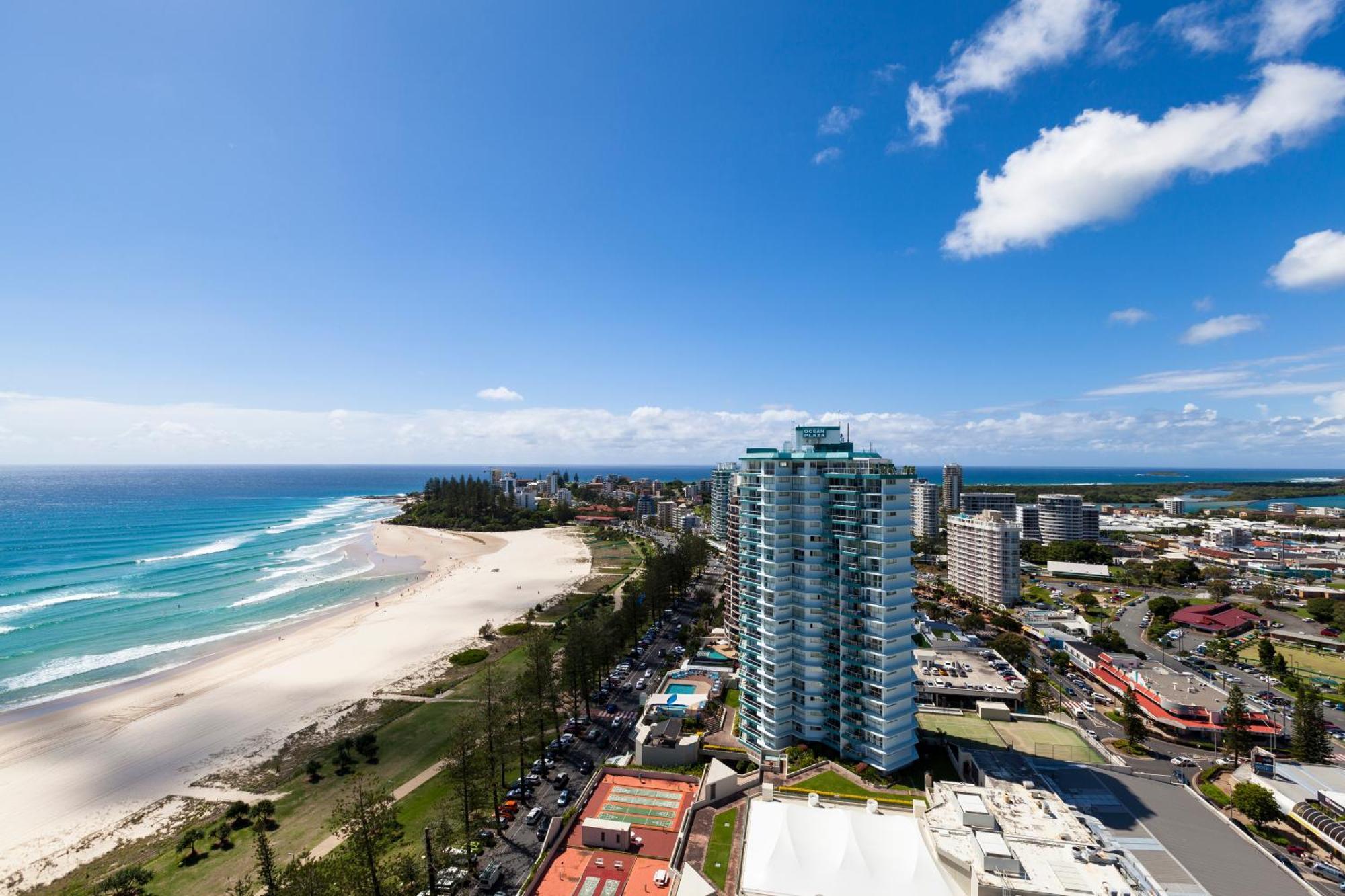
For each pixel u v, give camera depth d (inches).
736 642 6112.2
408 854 3073.3
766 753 3865.7
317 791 3791.8
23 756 4264.3
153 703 5113.2
